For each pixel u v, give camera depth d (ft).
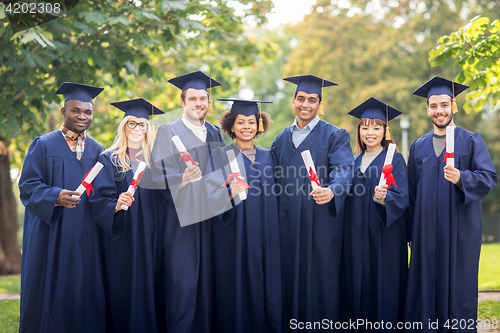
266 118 14.75
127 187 13.75
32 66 19.53
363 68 60.90
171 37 21.67
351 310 14.02
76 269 13.01
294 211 13.97
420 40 60.59
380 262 13.67
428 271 13.28
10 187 29.89
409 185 14.38
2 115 21.07
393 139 14.26
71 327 12.86
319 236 13.83
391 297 13.60
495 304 17.51
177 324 13.20
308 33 64.90
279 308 13.73
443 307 13.02
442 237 13.23
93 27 21.25
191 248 13.71
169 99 38.50
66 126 13.75
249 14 26.96
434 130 14.23
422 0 61.87
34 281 12.92
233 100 14.16
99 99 38.60
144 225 13.69
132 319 13.25
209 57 37.04
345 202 14.30
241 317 13.48
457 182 12.72
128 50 22.09
